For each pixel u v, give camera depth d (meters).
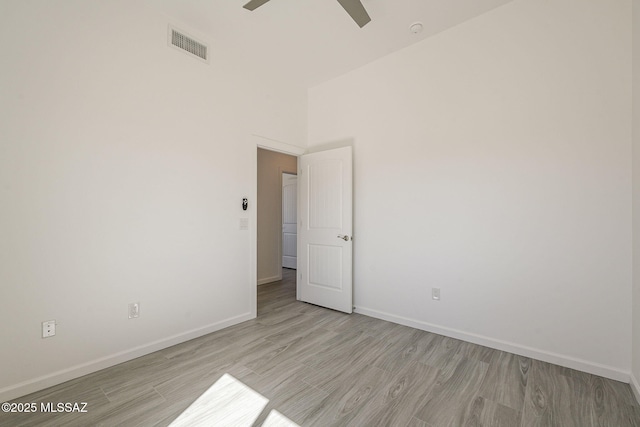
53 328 1.89
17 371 1.76
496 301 2.43
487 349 2.42
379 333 2.75
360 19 2.16
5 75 1.72
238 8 2.38
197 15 2.48
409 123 2.95
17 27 1.76
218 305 2.84
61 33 1.92
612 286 1.98
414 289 2.90
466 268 2.58
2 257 1.72
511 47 2.37
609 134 1.99
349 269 3.30
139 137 2.29
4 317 1.72
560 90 2.16
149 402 1.71
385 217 3.12
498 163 2.42
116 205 2.17
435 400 1.74
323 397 1.77
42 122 1.85
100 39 2.10
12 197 1.75
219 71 2.85
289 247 6.20
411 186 2.93
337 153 3.41
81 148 2.01
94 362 2.06
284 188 6.28
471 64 2.56
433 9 2.43
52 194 1.89
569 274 2.13
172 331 2.49
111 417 1.58
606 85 2.00
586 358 2.06
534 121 2.26
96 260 2.07
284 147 3.55
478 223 2.52
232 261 2.96
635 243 1.87
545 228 2.22
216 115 2.82
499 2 2.36
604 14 2.01
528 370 2.08
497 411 1.65
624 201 1.95
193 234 2.64
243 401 1.73
